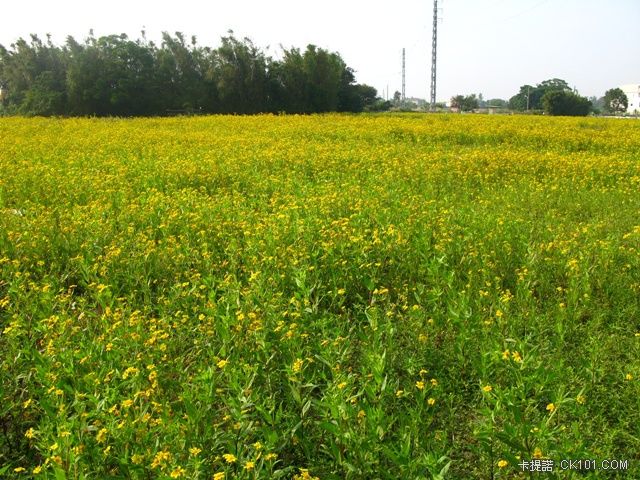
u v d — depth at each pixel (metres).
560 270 5.57
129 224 6.97
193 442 2.97
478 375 3.90
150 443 3.02
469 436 3.46
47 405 3.19
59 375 3.49
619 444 3.36
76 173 10.27
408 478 2.76
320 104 47.44
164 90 45.16
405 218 6.88
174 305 4.93
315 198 7.79
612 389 3.69
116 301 5.00
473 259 5.76
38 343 4.57
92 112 43.22
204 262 5.85
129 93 42.97
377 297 4.99
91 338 4.24
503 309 4.57
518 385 3.34
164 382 3.71
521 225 6.72
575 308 4.74
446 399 3.62
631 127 21.78
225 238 6.57
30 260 5.93
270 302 4.52
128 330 4.09
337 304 5.06
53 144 15.10
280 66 46.88
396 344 4.28
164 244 6.29
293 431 3.12
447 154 12.89
